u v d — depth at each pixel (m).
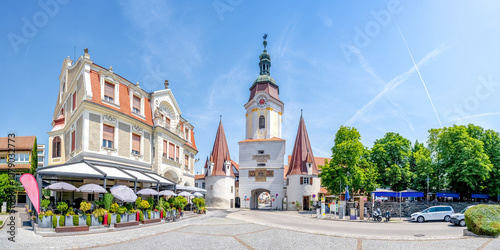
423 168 43.88
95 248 14.19
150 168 32.44
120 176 23.73
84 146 24.89
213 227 22.19
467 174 38.28
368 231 21.89
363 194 50.12
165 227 21.94
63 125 32.28
